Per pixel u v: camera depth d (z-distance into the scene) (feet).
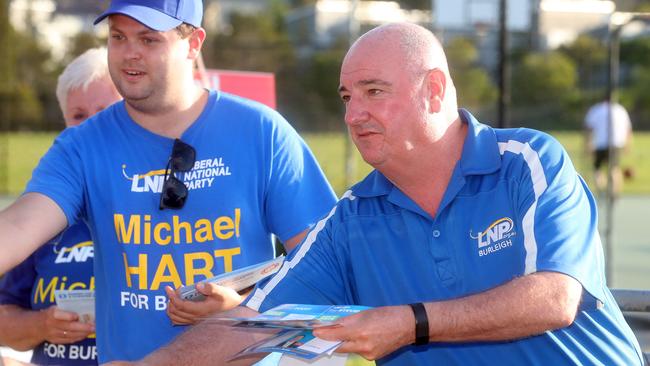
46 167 11.08
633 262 37.14
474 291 9.24
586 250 8.71
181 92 11.12
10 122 78.95
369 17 89.25
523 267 8.73
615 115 55.21
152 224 11.07
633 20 27.91
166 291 10.20
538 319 8.18
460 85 81.20
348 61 9.12
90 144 11.23
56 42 100.48
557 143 9.48
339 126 78.18
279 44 74.49
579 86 86.48
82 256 12.32
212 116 11.33
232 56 70.23
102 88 12.92
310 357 7.63
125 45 10.81
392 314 8.00
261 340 8.50
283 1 147.43
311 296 9.65
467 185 9.39
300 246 9.98
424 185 9.45
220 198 11.10
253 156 11.27
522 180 9.19
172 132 11.25
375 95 9.00
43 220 10.61
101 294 11.38
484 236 9.25
